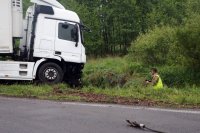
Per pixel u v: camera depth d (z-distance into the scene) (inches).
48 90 576.7
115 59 1256.8
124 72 904.9
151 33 1013.8
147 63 971.3
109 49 1807.3
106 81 838.5
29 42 705.6
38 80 698.8
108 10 1782.7
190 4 1376.7
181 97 531.8
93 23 1726.1
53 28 708.0
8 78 677.9
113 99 523.5
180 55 828.6
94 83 839.7
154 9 1699.1
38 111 422.6
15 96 530.9
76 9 1750.7
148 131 348.8
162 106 487.2
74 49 723.4
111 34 1809.8
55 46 708.7
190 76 815.7
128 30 1768.0
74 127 354.3
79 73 754.2
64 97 525.7
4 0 669.3
